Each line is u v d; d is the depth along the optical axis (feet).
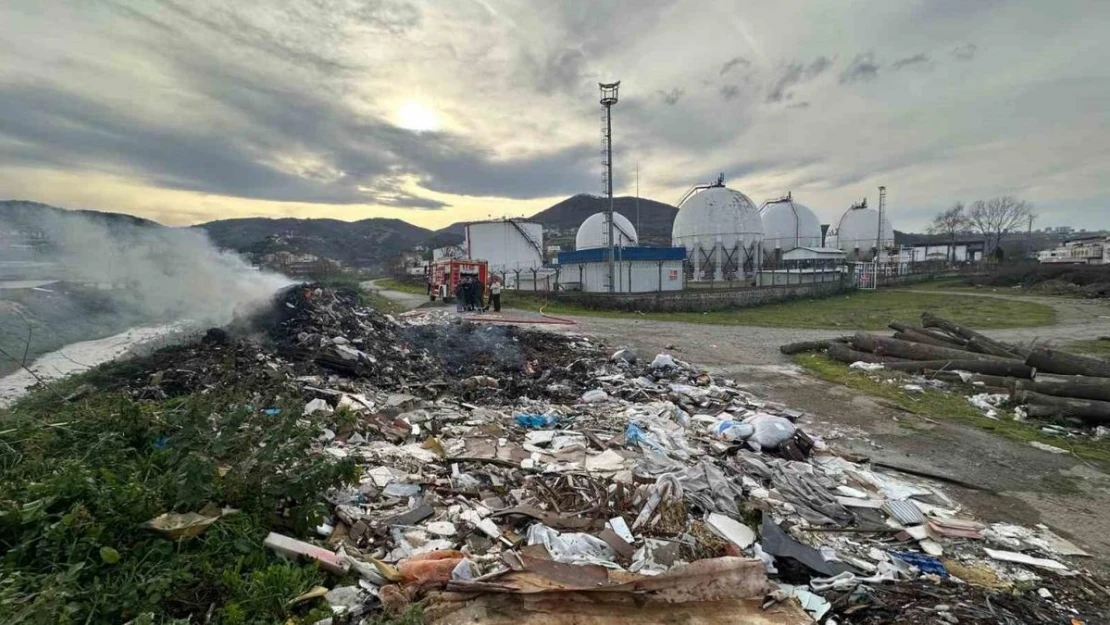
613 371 36.17
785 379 36.58
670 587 10.94
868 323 71.56
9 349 29.99
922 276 154.40
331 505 14.12
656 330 61.67
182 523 10.85
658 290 106.52
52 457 13.43
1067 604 12.18
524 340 48.21
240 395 19.81
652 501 14.99
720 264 144.97
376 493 15.25
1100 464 21.39
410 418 22.79
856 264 141.90
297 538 12.41
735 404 29.22
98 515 10.53
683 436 22.47
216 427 15.33
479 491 16.12
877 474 20.15
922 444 23.73
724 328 65.00
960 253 240.32
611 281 96.37
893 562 13.71
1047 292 118.52
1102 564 14.03
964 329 42.22
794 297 103.86
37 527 10.11
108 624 8.68
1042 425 26.48
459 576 11.18
